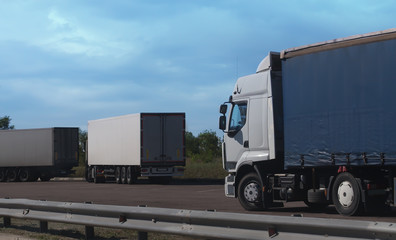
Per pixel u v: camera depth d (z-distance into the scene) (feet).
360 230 21.48
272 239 24.31
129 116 111.04
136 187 98.58
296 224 23.49
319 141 42.63
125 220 30.89
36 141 142.51
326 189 43.52
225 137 51.93
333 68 41.70
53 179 159.74
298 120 44.21
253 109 49.11
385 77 38.42
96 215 32.63
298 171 46.16
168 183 112.16
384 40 38.50
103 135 121.60
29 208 37.68
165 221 28.96
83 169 169.48
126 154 112.27
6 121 269.85
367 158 39.40
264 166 48.47
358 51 40.06
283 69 45.42
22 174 145.69
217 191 81.41
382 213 43.65
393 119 37.93
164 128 108.78
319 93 42.68
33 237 35.83
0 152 147.54
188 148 200.54
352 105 40.42
